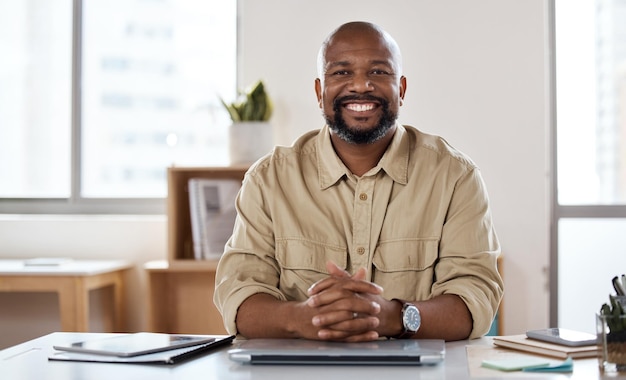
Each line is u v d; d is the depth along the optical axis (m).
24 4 3.98
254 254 1.96
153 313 3.42
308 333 1.64
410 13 3.55
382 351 1.40
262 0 3.62
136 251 3.76
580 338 1.48
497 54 3.52
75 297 3.24
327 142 2.01
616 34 3.67
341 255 1.95
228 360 1.47
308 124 3.61
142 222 3.76
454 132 3.54
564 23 3.67
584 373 1.32
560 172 3.67
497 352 1.50
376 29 1.95
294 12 3.61
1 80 4.01
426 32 3.54
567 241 3.65
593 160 3.66
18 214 3.97
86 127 3.98
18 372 1.38
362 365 1.39
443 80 3.54
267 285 1.86
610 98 3.66
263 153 3.46
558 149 3.67
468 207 1.96
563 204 3.65
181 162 3.91
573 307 3.65
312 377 1.30
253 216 1.99
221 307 1.86
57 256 3.80
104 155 3.97
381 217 1.95
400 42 3.55
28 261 3.49
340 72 1.92
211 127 3.90
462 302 1.77
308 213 1.98
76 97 3.95
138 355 1.47
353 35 1.93
